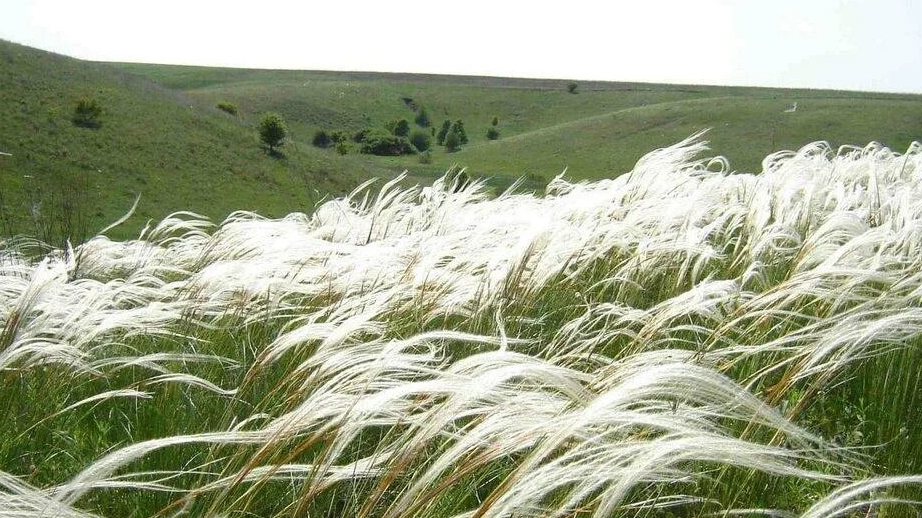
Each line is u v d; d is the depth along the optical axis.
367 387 2.44
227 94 134.00
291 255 4.82
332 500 2.67
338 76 171.88
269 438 2.34
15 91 51.56
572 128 112.81
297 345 3.78
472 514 1.91
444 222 6.13
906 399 3.16
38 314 4.24
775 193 6.09
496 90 160.50
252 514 2.73
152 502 2.91
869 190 5.94
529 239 4.13
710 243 5.59
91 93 55.22
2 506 1.98
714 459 1.75
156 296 4.95
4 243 6.16
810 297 3.82
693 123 98.38
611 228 4.77
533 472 1.84
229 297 4.79
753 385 3.22
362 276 4.50
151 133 52.53
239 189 47.00
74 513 1.99
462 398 2.08
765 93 147.12
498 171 94.25
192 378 3.30
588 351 3.33
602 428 2.17
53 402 3.68
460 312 4.16
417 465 2.71
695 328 3.24
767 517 2.51
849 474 2.75
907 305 3.56
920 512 2.55
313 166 40.44
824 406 3.37
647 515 2.56
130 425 3.47
